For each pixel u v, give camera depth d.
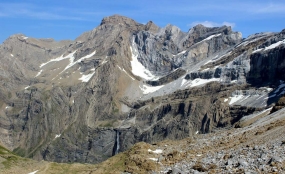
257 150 51.56
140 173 57.81
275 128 63.12
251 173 42.00
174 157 60.94
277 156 45.06
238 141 62.72
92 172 66.50
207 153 59.22
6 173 82.94
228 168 46.41
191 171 49.44
